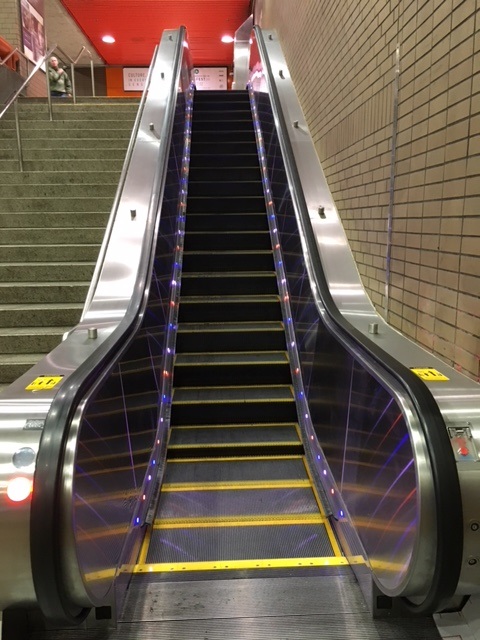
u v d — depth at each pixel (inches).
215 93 271.7
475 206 76.5
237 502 93.7
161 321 125.0
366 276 132.6
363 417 73.7
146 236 122.0
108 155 230.2
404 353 73.7
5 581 50.8
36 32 354.9
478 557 51.3
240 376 130.2
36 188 201.0
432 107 90.8
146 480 92.6
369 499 69.1
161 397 117.0
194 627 63.2
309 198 145.9
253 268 163.2
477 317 76.4
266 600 67.7
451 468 50.8
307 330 117.4
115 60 627.5
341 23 152.1
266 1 361.7
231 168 201.2
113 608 62.4
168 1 446.9
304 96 214.7
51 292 149.0
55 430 51.8
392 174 111.3
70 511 48.9
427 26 92.0
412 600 59.9
